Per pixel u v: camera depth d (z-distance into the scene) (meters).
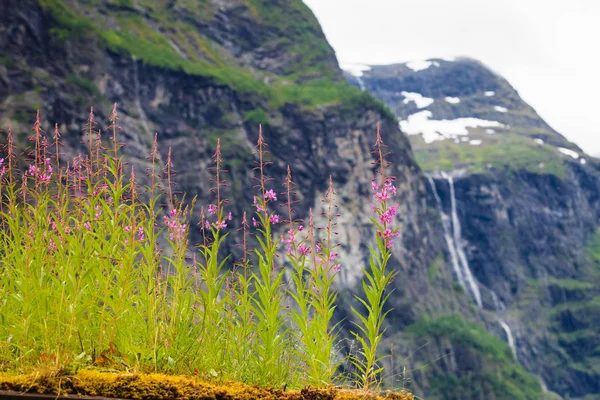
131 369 8.50
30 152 9.53
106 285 8.70
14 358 8.77
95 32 146.75
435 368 174.38
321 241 9.18
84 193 9.56
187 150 147.88
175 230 9.23
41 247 9.01
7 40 129.38
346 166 172.38
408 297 186.75
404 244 194.12
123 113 141.62
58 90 128.25
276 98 174.38
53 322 8.78
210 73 162.25
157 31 182.25
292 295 9.12
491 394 177.38
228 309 9.22
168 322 9.16
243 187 150.62
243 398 7.93
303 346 9.18
